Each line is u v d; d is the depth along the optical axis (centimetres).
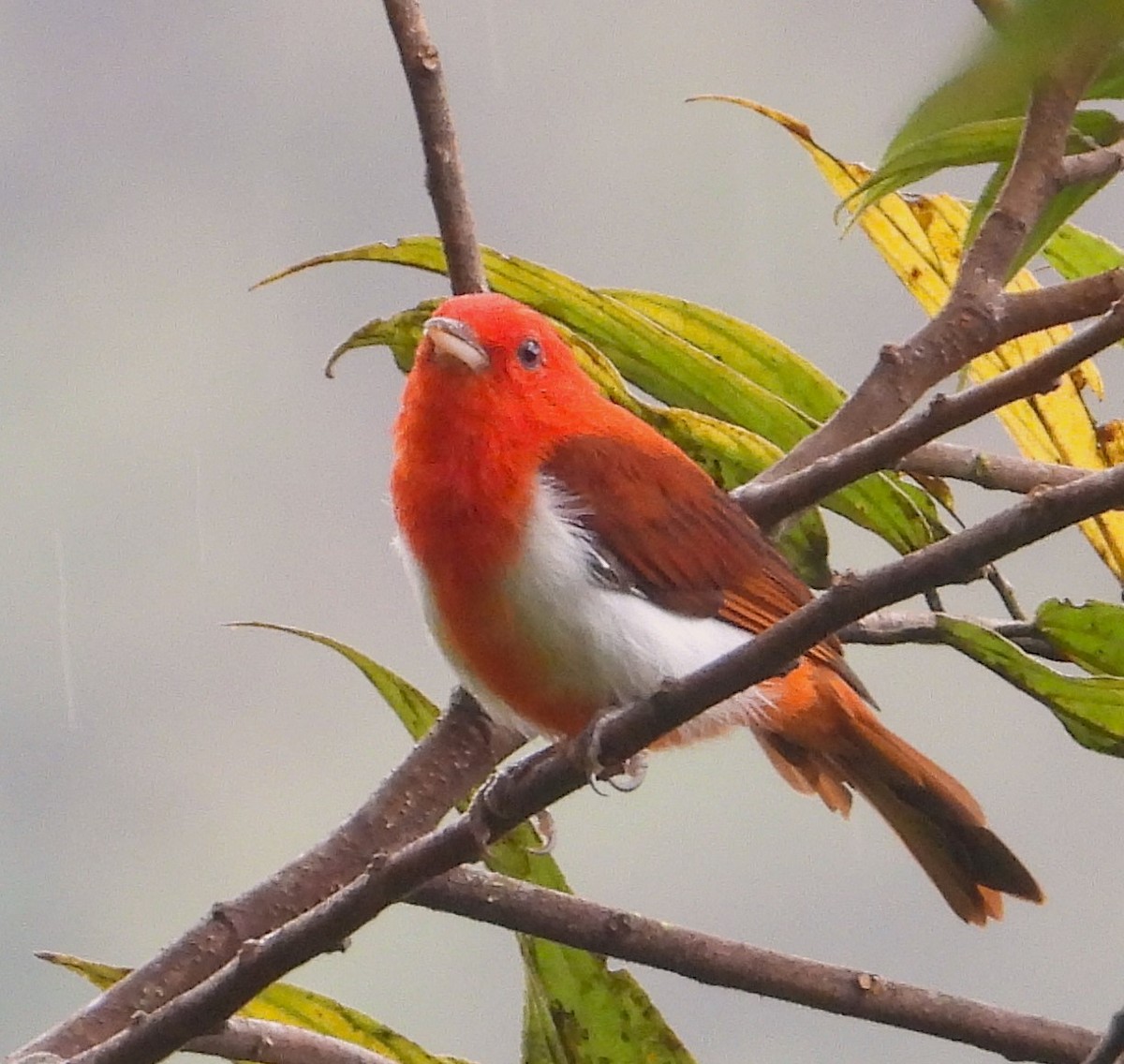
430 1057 533
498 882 481
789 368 677
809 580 670
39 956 515
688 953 477
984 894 677
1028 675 508
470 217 629
